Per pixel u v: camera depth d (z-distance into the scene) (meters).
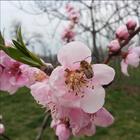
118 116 0.70
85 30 0.45
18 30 0.10
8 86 0.11
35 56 0.10
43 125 0.23
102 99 0.09
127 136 0.60
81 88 0.09
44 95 0.09
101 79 0.09
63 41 0.40
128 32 0.16
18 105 0.79
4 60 0.11
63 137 0.11
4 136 0.23
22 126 0.66
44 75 0.09
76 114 0.09
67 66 0.09
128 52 0.16
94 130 0.10
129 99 0.78
